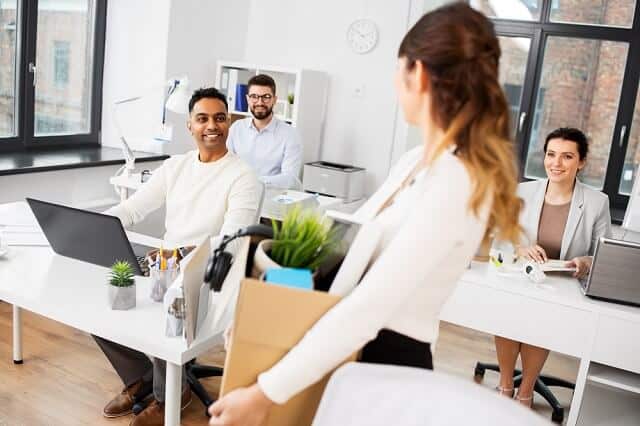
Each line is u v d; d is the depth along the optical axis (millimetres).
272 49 5453
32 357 3021
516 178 1101
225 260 1284
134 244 2537
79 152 4562
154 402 2512
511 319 2557
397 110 5082
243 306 1120
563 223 2934
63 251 2361
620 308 2396
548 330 2494
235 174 2590
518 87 5031
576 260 2730
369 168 5246
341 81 5250
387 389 1099
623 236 4340
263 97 4434
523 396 2852
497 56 1089
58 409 2605
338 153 5344
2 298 2031
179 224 2637
